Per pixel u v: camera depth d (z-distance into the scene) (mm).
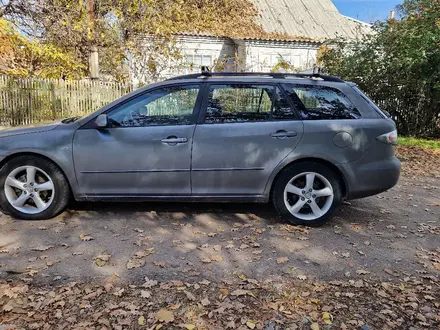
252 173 4172
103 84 12719
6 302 2695
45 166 4199
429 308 2758
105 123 4070
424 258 3580
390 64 11641
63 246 3656
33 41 12188
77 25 12125
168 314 2611
